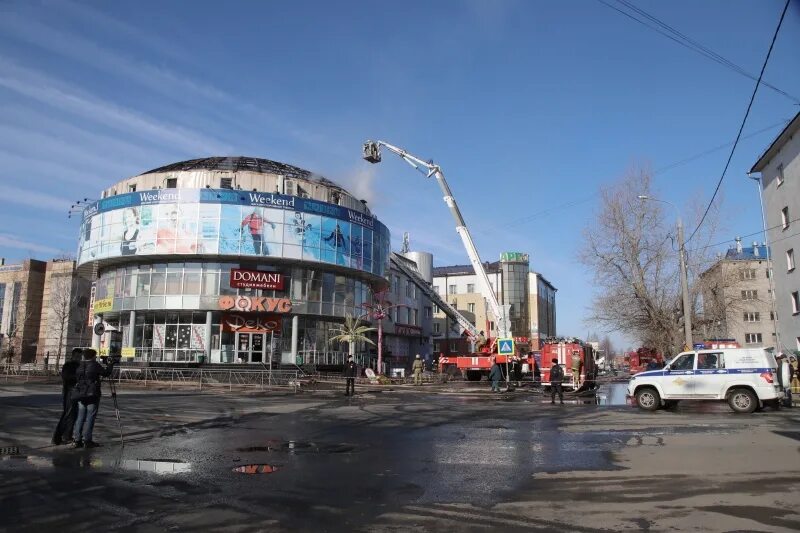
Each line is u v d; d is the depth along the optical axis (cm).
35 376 3875
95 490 748
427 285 4978
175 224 4197
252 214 4281
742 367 1756
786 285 3353
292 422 1507
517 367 3669
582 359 3053
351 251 4688
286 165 5238
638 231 3628
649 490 734
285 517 627
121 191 4647
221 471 869
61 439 1115
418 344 7112
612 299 3744
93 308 4812
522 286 8888
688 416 1628
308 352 4597
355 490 748
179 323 4344
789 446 1040
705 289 3669
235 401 2188
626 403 2195
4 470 872
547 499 696
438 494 725
